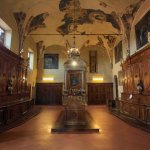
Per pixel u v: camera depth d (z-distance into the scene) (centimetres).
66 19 1661
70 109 918
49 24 1708
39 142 623
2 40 1192
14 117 1095
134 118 1116
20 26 1367
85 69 2142
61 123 942
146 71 1056
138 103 1111
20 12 1287
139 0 1134
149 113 934
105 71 2366
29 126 902
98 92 2328
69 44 2120
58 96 2305
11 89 1136
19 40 1398
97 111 1580
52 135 722
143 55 1098
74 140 650
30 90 1925
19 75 1379
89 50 2411
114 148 558
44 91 2312
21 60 1412
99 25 1742
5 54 1085
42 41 2105
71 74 2086
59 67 2367
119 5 1286
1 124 888
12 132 772
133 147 567
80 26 1800
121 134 741
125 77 1499
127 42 1405
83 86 2066
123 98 1518
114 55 2048
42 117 1208
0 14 1039
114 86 2166
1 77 1020
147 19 1084
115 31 1666
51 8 1443
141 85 1111
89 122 975
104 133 759
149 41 1008
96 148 558
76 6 1441
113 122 1025
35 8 1363
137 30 1241
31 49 1919
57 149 548
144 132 774
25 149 547
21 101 1300
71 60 2100
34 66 2097
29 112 1412
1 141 634
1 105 953
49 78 2338
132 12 1272
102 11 1464
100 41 2127
